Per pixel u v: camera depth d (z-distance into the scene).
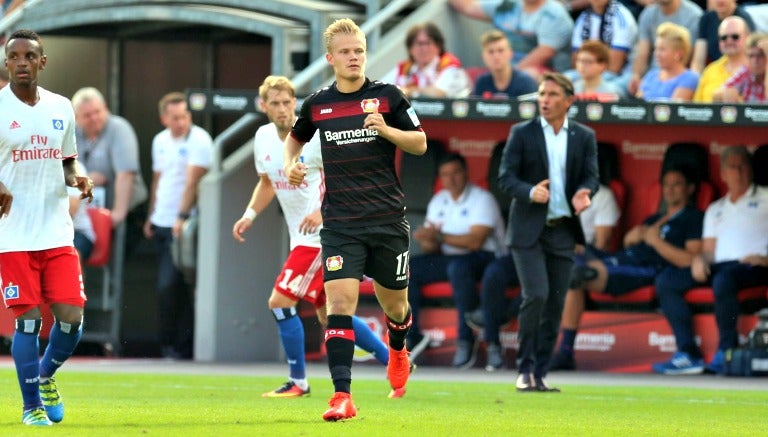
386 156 20.70
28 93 20.11
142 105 49.88
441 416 22.67
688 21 42.91
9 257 20.00
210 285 42.31
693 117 37.44
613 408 25.81
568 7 46.16
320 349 42.28
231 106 39.81
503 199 42.03
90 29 49.50
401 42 43.69
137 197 45.94
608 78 43.25
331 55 20.69
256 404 25.20
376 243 20.80
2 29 48.78
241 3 45.16
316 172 28.05
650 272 39.59
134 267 47.31
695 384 34.22
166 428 19.28
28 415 20.12
